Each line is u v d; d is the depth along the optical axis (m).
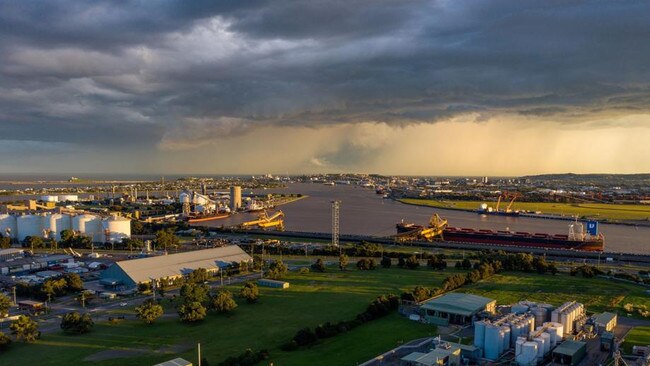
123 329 140.88
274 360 116.62
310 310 159.12
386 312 155.75
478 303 153.00
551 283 197.62
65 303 170.75
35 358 118.88
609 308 161.88
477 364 118.56
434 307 149.38
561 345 121.69
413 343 128.62
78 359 117.81
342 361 115.94
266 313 155.88
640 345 126.88
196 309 146.50
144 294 182.25
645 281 196.75
